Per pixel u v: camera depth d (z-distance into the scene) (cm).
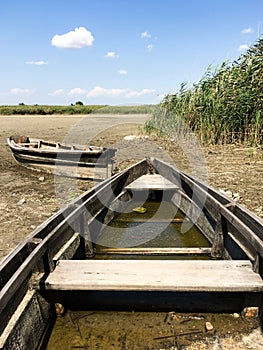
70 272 262
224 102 1005
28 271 218
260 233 279
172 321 258
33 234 267
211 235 406
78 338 243
